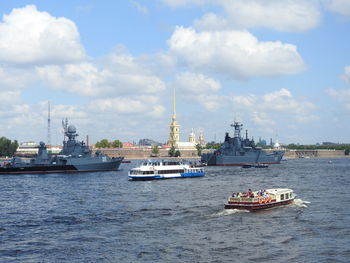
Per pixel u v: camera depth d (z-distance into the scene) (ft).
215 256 176.24
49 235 214.69
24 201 336.90
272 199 280.72
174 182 499.51
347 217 247.70
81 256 179.32
